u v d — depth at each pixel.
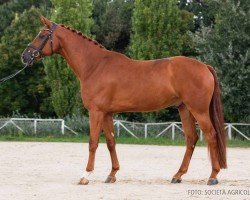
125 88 12.12
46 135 27.98
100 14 41.00
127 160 17.47
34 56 12.73
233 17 27.86
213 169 11.88
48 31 12.73
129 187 11.34
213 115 12.02
